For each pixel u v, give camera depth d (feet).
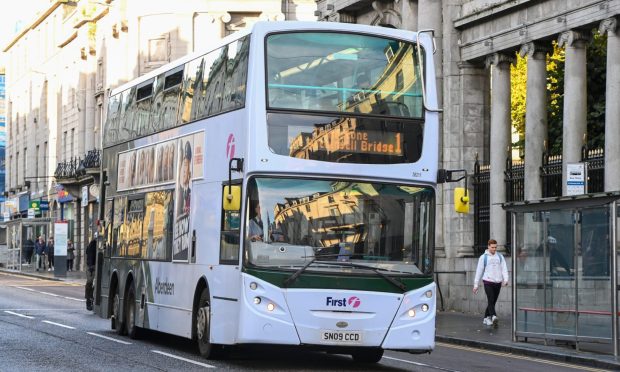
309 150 56.85
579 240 73.15
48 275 217.77
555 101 123.65
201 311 63.00
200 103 66.33
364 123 57.72
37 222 252.21
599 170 93.30
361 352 63.77
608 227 70.13
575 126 96.58
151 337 78.74
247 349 72.33
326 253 56.13
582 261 72.69
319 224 56.39
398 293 56.49
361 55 58.49
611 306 69.31
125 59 231.50
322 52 57.98
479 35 112.16
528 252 78.74
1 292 152.25
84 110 265.54
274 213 56.18
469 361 67.77
